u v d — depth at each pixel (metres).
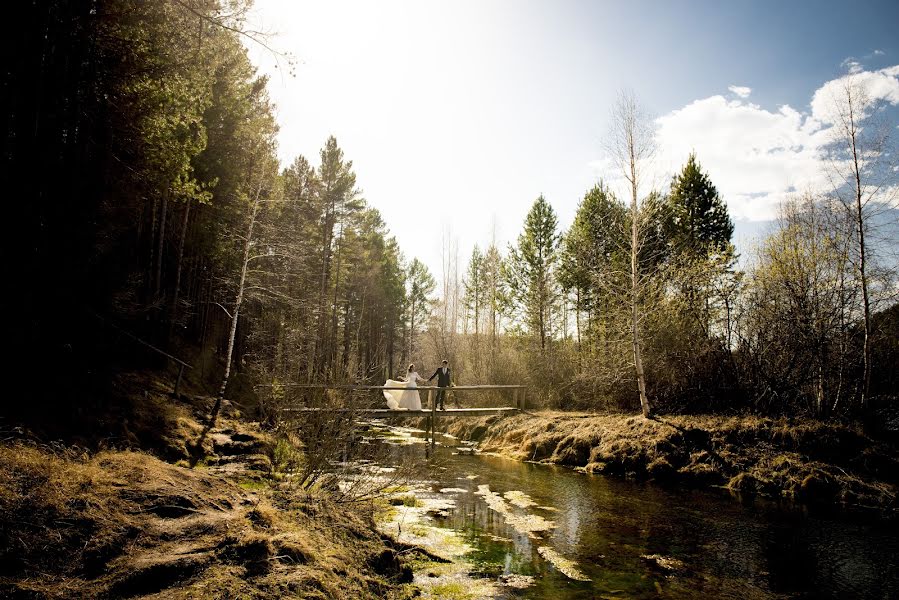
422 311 57.59
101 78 8.41
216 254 19.25
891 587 5.78
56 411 7.37
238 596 3.07
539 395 22.23
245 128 17.72
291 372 9.23
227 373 13.41
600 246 23.08
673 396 16.62
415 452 16.17
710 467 11.76
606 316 19.02
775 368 14.35
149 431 9.23
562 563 6.30
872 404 12.59
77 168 8.91
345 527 5.30
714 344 16.05
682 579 5.91
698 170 25.33
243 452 10.28
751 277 15.69
